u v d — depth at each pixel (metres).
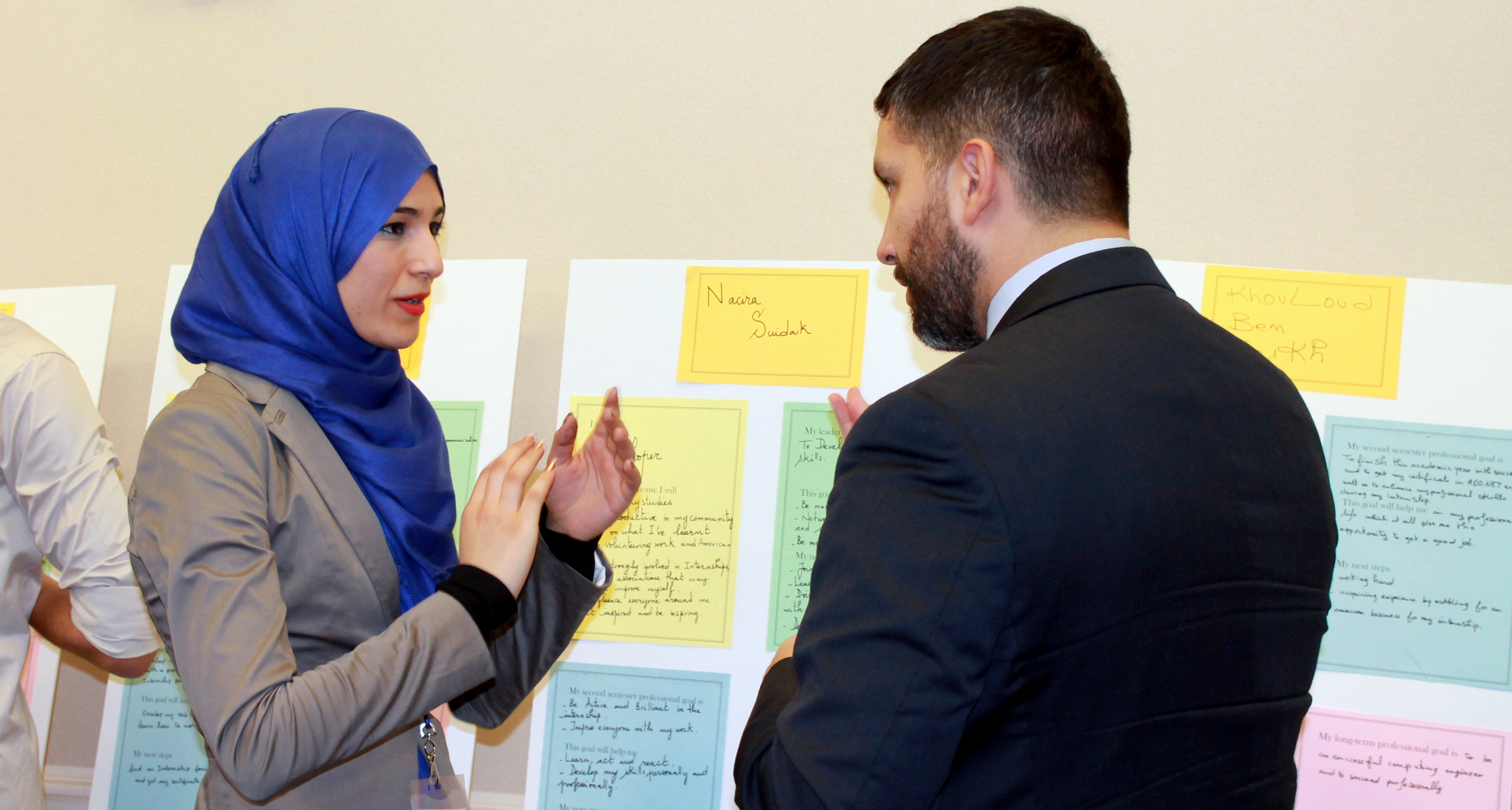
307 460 1.01
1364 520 1.39
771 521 1.50
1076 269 0.82
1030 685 0.69
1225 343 0.83
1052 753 0.69
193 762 1.59
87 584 1.26
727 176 1.66
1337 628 1.38
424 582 1.10
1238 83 1.55
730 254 1.64
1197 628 0.72
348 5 1.82
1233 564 0.73
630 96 1.71
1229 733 0.72
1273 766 0.75
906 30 1.64
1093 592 0.68
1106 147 0.86
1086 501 0.68
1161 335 0.79
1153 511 0.70
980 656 0.67
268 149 1.08
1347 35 1.54
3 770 1.21
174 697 1.62
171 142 1.85
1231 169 1.53
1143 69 1.57
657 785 1.46
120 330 1.81
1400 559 1.38
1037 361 0.74
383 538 1.04
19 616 1.28
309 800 0.95
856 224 1.62
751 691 1.47
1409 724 1.34
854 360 1.52
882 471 0.73
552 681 1.51
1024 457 0.68
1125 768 0.69
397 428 1.14
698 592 1.50
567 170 1.71
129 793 1.59
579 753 1.48
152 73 1.88
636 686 1.49
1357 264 1.49
